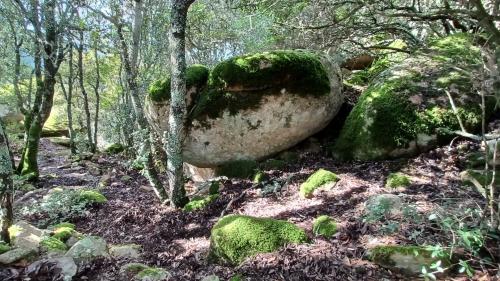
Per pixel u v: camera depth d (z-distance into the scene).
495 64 2.38
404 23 7.66
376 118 4.71
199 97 5.36
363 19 7.43
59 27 7.09
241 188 5.00
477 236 2.53
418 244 2.85
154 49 10.52
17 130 15.46
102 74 13.50
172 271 3.25
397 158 4.57
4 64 11.61
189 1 4.26
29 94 12.34
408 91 4.73
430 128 4.44
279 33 7.66
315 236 3.30
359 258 2.88
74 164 9.91
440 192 3.68
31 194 6.30
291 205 4.21
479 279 2.47
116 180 7.77
